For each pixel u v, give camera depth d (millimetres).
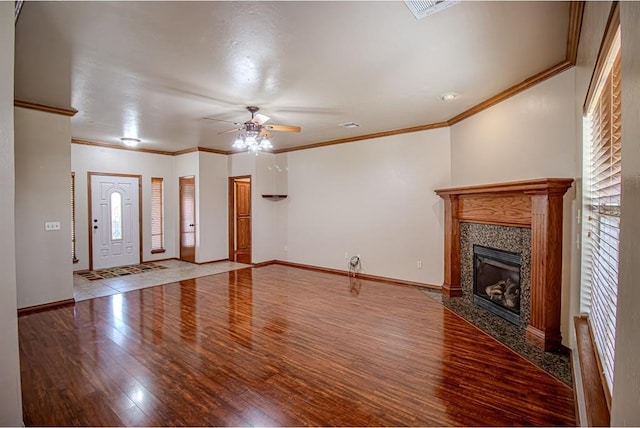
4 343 1529
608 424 1181
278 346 3133
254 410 2182
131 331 3482
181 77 3135
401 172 5363
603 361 1637
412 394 2355
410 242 5301
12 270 1549
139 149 7125
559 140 2926
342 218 6168
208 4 2002
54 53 2633
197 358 2891
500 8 2064
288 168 7074
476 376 2582
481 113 4070
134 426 2023
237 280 5754
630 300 678
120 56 2695
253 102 3885
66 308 4223
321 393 2373
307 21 2199
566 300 2922
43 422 2051
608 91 1726
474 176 4250
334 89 3469
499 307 3861
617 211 1539
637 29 642
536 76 3115
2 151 1498
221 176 7484
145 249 7285
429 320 3791
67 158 4293
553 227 2945
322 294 4875
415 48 2586
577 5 2031
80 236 6336
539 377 2557
